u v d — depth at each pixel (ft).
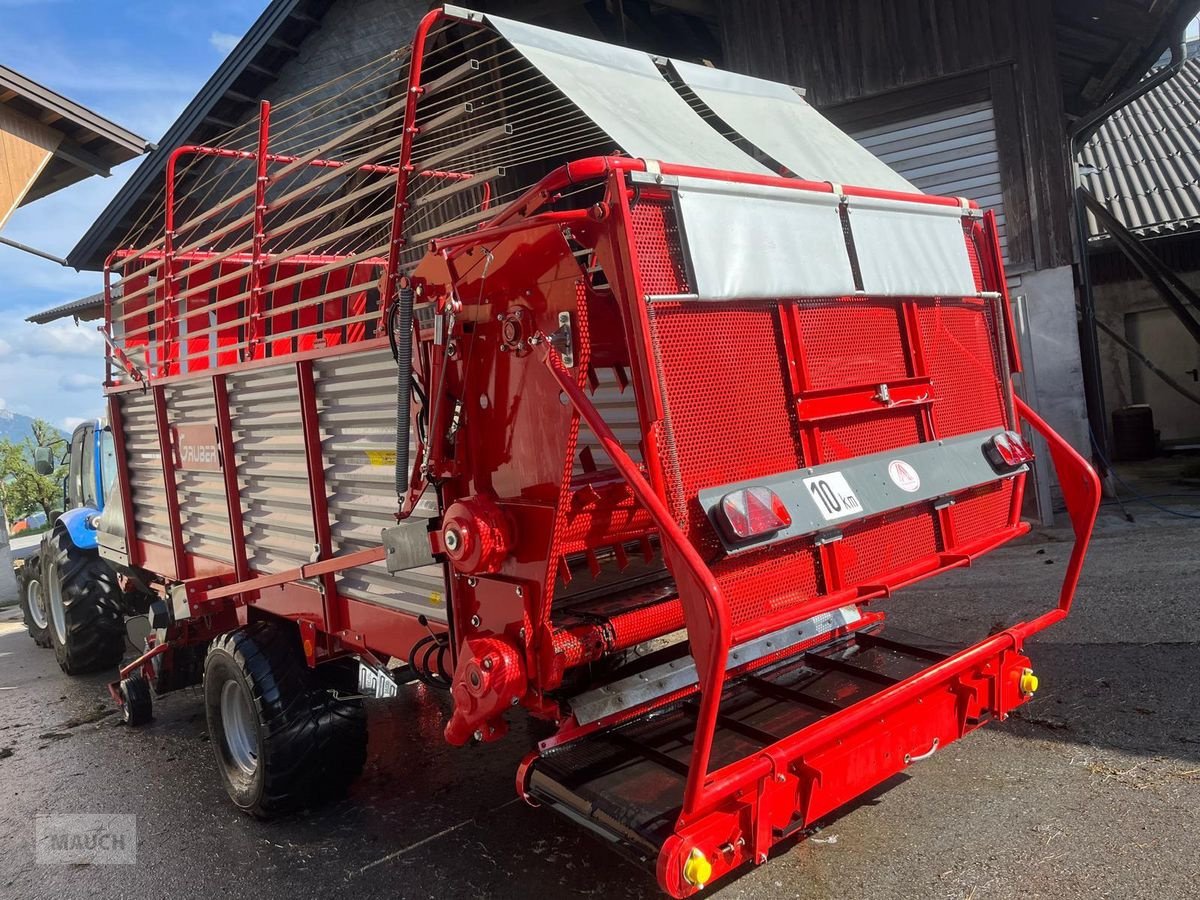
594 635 8.72
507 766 13.97
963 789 11.18
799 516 8.18
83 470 23.90
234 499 13.42
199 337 14.80
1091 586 18.53
